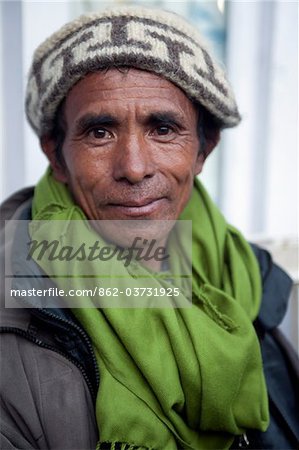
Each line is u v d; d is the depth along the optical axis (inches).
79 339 20.1
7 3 38.8
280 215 51.6
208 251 24.9
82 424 19.6
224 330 21.9
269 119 48.9
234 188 49.8
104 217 21.3
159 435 19.8
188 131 21.3
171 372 20.4
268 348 25.5
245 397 21.8
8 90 40.6
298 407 25.0
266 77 47.9
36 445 19.5
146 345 20.2
